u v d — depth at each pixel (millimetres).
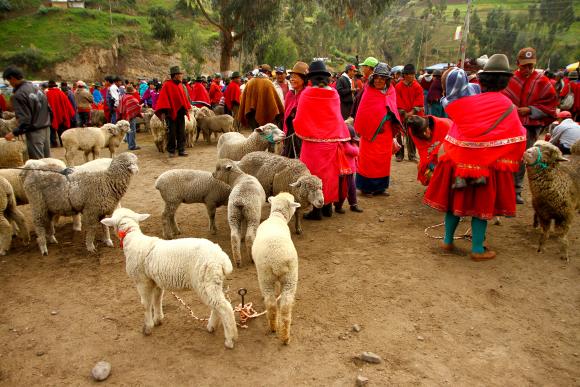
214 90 18234
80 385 3178
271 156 6039
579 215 6551
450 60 87438
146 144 13688
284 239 3539
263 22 28359
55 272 4918
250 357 3447
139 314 4082
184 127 11352
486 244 5559
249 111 8711
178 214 6867
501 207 4812
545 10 104625
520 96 6391
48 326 3902
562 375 3248
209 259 3328
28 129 6766
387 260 5164
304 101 6180
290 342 3631
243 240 5738
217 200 5668
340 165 6355
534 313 4047
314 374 3252
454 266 4984
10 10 52562
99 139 10422
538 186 4820
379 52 93250
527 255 5211
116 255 5363
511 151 4605
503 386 3141
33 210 5234
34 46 44406
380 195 7840
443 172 5008
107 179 5246
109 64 46094
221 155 7418
